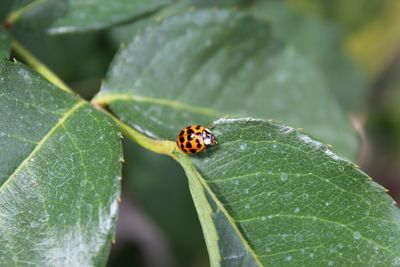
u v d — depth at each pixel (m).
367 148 0.42
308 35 0.38
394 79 0.43
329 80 0.39
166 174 0.33
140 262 0.37
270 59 0.29
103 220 0.23
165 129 0.26
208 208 0.23
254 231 0.24
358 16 0.40
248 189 0.24
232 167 0.24
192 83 0.28
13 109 0.24
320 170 0.24
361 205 0.24
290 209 0.24
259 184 0.24
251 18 0.28
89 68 0.33
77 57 0.32
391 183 0.42
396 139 0.42
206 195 0.24
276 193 0.24
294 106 0.30
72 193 0.23
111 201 0.23
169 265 0.37
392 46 0.41
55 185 0.23
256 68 0.29
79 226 0.23
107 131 0.24
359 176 0.24
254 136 0.24
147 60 0.27
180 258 0.34
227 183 0.24
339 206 0.24
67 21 0.27
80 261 0.23
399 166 0.42
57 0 0.27
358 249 0.24
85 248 0.23
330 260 0.24
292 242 0.24
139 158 0.33
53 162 0.24
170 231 0.34
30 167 0.24
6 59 0.24
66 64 0.32
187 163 0.24
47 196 0.23
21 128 0.24
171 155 0.24
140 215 0.39
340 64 0.39
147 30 0.27
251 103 0.29
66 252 0.23
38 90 0.24
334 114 0.30
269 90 0.29
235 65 0.28
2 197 0.23
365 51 0.41
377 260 0.24
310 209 0.24
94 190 0.23
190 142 0.24
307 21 0.38
